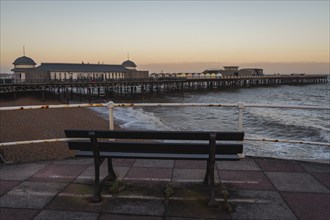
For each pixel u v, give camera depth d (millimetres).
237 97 66250
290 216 3178
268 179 4207
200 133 3410
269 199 3578
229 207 3307
